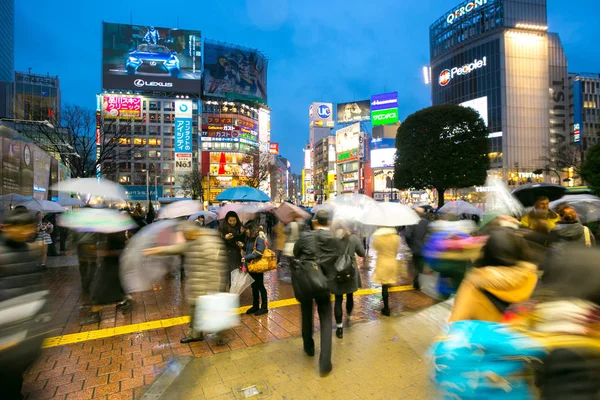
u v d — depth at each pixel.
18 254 2.66
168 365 4.05
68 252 13.85
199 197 70.94
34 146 17.73
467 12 75.38
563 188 6.52
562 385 1.38
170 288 7.92
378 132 76.62
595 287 1.46
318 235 4.49
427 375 3.70
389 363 4.00
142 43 84.06
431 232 5.66
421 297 7.04
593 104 73.25
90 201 6.11
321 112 115.38
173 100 87.12
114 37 82.19
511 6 69.62
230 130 102.06
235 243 6.12
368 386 3.51
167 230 4.59
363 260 11.64
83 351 4.49
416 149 33.09
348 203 8.06
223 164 96.75
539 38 70.81
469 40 74.62
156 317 5.89
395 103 75.19
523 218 5.21
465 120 31.50
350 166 87.00
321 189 101.38
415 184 34.06
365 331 5.03
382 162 74.19
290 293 7.55
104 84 81.31
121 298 5.69
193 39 87.81
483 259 2.10
